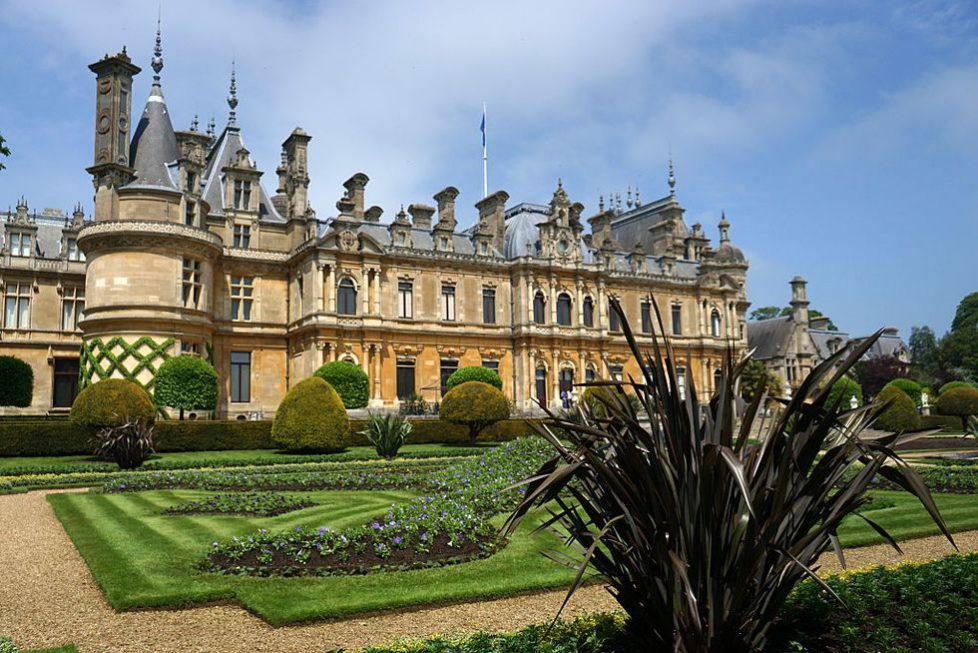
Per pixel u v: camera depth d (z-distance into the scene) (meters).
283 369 54.12
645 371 6.80
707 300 67.25
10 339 52.59
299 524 16.23
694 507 6.20
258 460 32.38
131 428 29.47
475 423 42.25
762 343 84.75
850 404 44.22
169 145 49.25
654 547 6.34
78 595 10.95
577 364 59.41
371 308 52.56
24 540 15.12
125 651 8.53
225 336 51.97
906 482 5.96
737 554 6.08
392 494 21.48
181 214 46.91
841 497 6.55
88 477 26.14
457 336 56.16
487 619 9.60
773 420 6.69
